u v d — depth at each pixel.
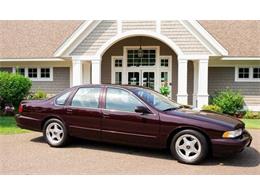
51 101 7.94
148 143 6.79
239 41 17.58
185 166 6.29
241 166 6.30
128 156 6.99
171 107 7.25
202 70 14.62
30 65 18.59
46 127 7.85
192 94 17.39
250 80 17.09
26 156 6.90
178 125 6.49
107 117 7.17
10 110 14.69
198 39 14.52
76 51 14.99
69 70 18.33
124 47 17.77
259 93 17.03
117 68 17.95
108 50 17.92
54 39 19.20
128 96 7.14
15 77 14.88
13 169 5.96
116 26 14.80
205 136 6.39
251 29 18.44
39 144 8.08
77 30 14.73
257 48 17.05
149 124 6.73
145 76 17.72
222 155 6.29
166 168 6.13
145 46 17.61
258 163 6.52
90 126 7.37
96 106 7.37
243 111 15.49
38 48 18.59
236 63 17.08
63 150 7.46
